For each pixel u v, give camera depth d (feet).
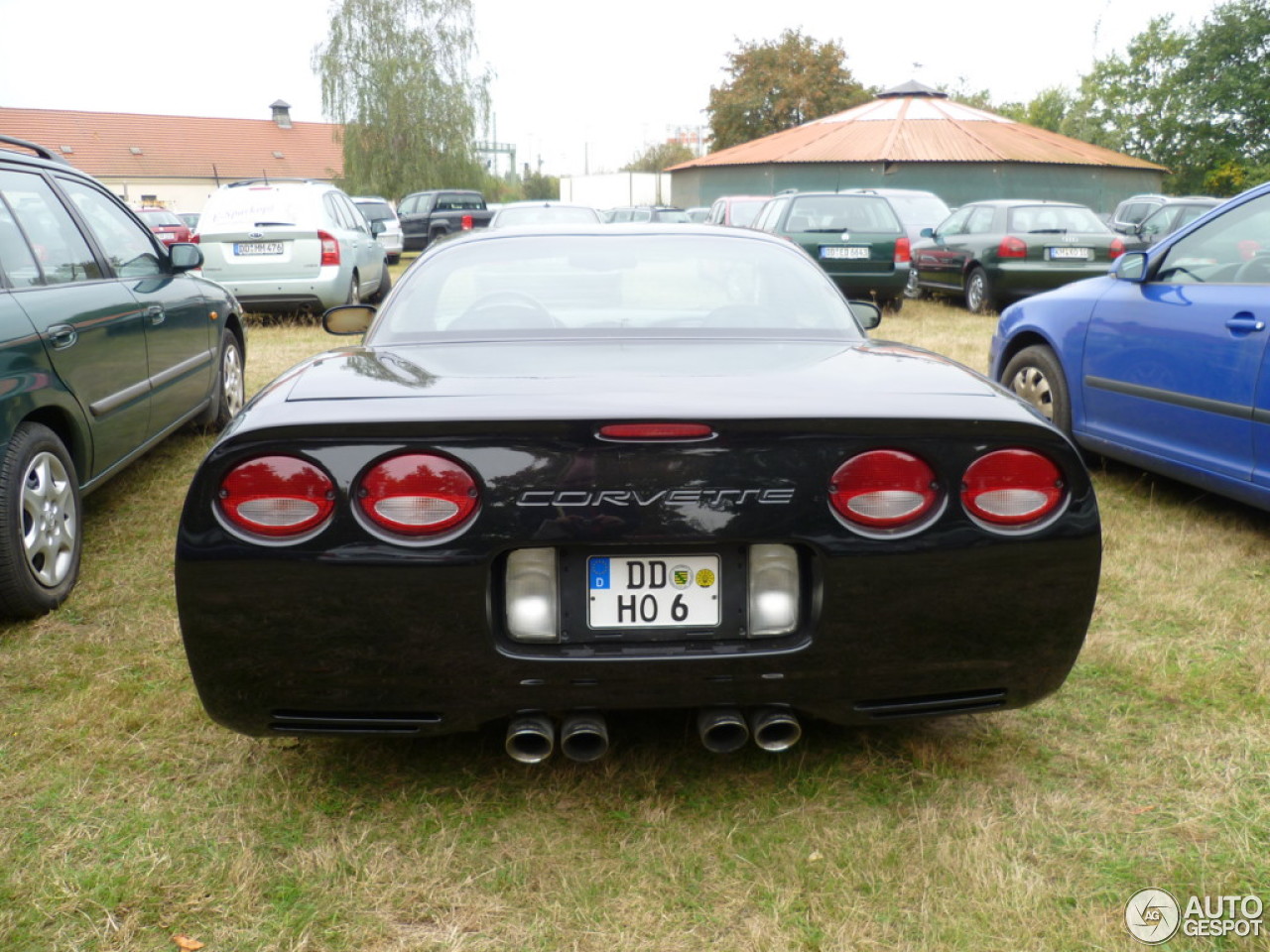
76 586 12.09
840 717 7.06
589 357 8.12
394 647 6.57
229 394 19.93
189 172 199.31
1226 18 160.04
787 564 6.76
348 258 36.78
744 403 6.70
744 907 6.46
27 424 11.00
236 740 8.54
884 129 128.47
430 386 7.16
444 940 6.18
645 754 8.21
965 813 7.41
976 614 6.79
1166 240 14.60
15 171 12.32
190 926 6.30
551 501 6.47
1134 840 7.11
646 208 88.94
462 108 146.30
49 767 8.13
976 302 41.11
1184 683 9.38
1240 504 15.34
